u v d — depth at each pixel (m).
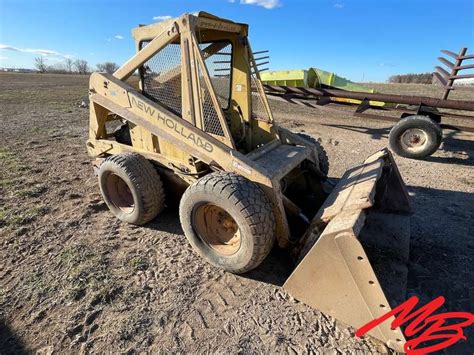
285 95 9.85
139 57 3.55
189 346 2.31
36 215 4.13
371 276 2.16
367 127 10.13
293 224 3.38
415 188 5.11
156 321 2.52
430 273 3.04
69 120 10.89
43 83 31.14
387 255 3.16
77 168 5.93
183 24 3.03
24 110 12.86
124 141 4.50
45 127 9.56
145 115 3.54
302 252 2.80
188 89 3.20
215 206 2.95
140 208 3.63
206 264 3.20
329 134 9.12
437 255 3.30
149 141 3.88
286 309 2.62
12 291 2.83
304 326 2.46
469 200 4.63
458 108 7.29
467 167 6.29
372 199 2.63
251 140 4.10
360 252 2.15
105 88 3.89
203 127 3.23
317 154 4.03
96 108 4.23
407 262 3.13
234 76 3.92
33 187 5.01
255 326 2.47
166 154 3.72
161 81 3.51
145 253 3.37
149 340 2.36
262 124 3.98
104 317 2.56
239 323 2.50
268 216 2.71
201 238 3.09
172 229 3.82
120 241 3.59
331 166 6.29
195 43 3.02
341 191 3.16
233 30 3.52
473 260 3.23
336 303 2.38
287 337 2.37
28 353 2.27
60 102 15.77
